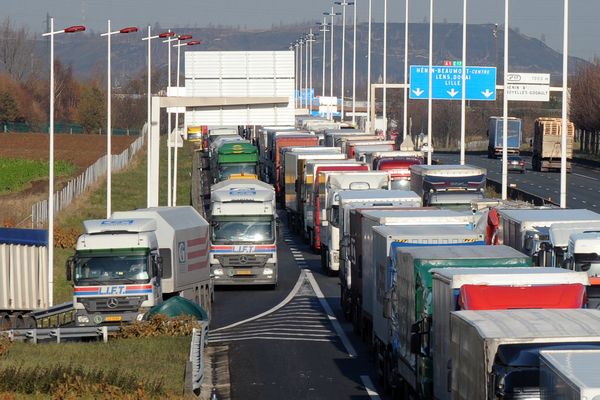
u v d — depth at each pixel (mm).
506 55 175500
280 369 80000
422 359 59906
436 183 139250
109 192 135875
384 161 164375
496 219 97125
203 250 106125
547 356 39469
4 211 176375
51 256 105500
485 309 51938
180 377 68938
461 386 49562
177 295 98812
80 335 86125
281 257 156375
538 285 53125
